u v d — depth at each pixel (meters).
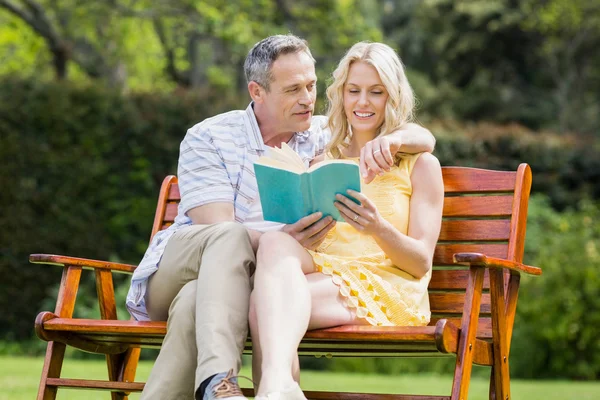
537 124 25.67
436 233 4.03
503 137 14.85
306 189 3.73
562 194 14.97
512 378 11.58
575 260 11.73
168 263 3.96
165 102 13.22
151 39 19.36
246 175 4.34
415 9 27.56
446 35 26.56
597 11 23.61
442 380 10.51
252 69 4.40
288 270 3.64
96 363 10.70
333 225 3.83
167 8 16.52
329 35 16.08
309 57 4.39
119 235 12.97
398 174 4.10
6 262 12.48
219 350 3.48
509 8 25.80
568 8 23.47
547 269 11.75
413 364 11.96
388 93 4.12
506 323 4.07
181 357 3.65
